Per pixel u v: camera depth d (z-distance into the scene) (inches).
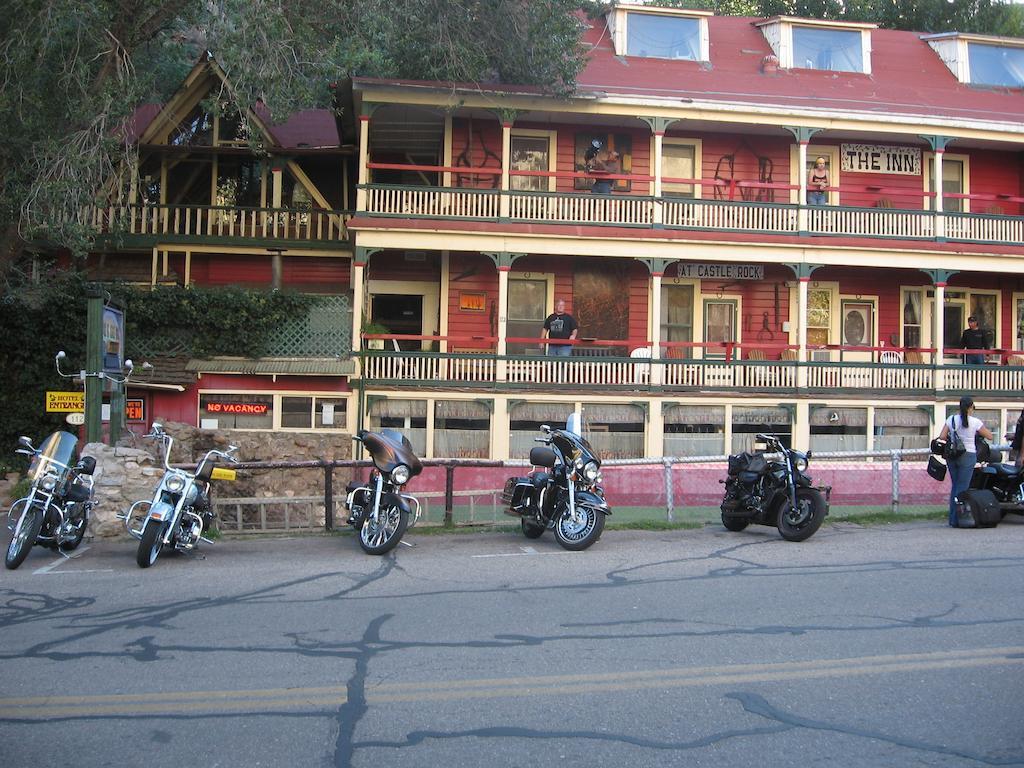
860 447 862.5
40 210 582.2
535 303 910.4
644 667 247.6
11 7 557.3
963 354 940.6
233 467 486.3
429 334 906.7
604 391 824.9
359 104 829.2
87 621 299.7
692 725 207.3
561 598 328.2
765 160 933.2
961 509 508.4
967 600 322.7
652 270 846.5
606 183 876.0
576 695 225.9
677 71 938.7
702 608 312.3
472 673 242.7
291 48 611.8
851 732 203.9
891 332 963.3
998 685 234.5
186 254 901.8
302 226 927.0
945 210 964.0
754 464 482.6
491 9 752.3
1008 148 967.0
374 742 197.3
